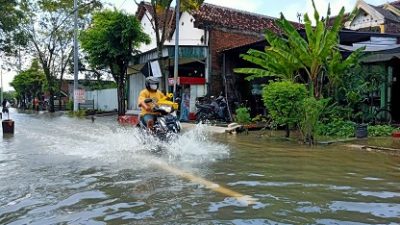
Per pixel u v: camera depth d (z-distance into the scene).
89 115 25.34
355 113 12.27
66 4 31.92
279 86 9.60
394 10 20.97
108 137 10.18
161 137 8.33
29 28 33.94
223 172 5.32
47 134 11.59
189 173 5.24
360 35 14.77
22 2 28.36
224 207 3.53
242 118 13.21
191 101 17.80
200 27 18.09
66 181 4.73
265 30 11.74
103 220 3.20
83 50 22.27
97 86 35.69
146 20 26.83
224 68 17.89
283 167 5.77
